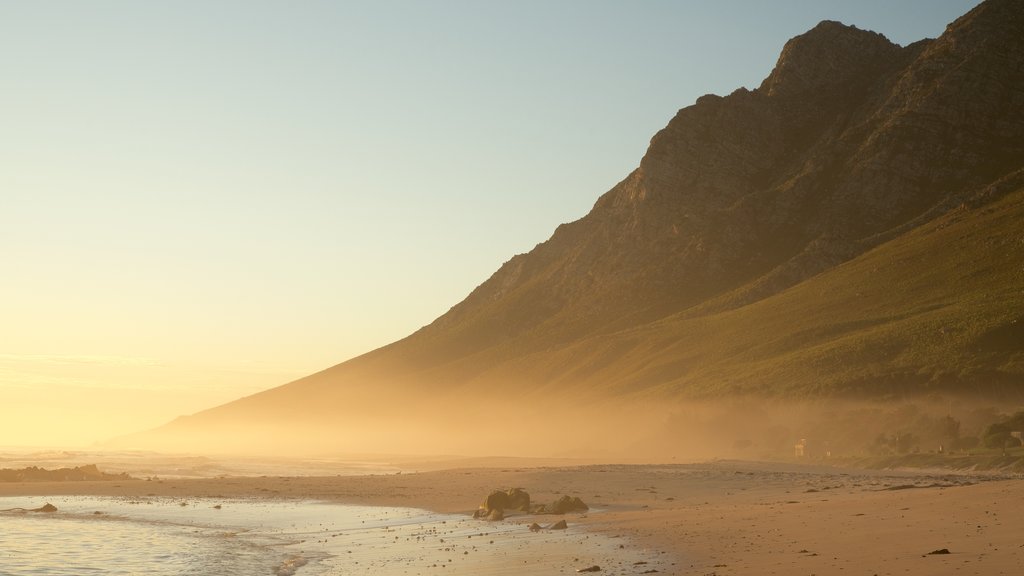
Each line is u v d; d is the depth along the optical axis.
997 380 163.12
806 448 139.62
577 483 72.38
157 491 74.38
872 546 28.31
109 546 40.88
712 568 26.64
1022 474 81.69
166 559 36.28
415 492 71.56
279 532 46.84
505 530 43.16
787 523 36.97
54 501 67.44
